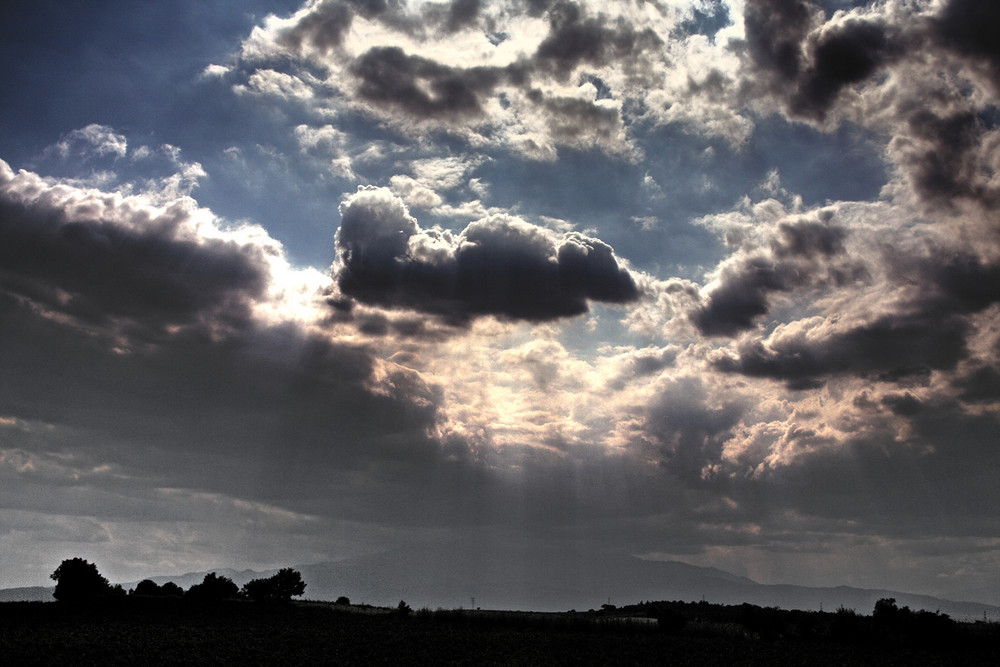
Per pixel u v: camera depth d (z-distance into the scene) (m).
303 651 59.25
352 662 54.62
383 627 81.69
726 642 73.06
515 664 55.53
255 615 91.38
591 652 63.31
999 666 58.34
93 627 71.19
